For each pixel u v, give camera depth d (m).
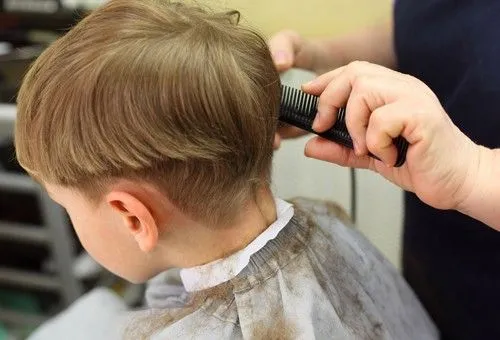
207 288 0.55
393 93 0.46
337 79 0.51
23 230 1.13
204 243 0.55
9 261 1.20
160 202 0.51
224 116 0.49
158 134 0.48
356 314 0.59
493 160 0.49
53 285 1.19
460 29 0.66
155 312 0.59
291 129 0.60
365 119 0.48
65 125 0.49
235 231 0.55
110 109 0.48
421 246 0.75
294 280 0.55
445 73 0.69
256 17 1.02
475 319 0.72
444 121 0.47
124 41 0.48
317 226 0.61
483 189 0.49
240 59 0.51
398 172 0.52
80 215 0.55
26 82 0.51
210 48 0.49
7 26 1.07
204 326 0.54
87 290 1.18
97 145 0.49
